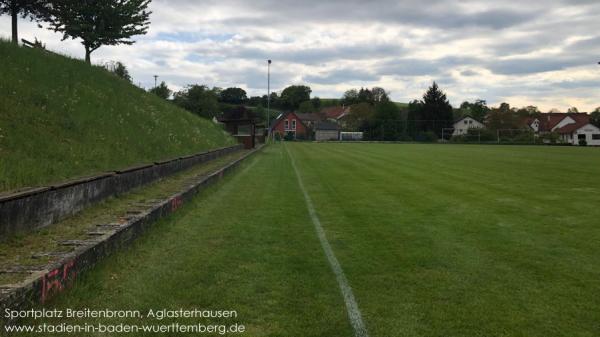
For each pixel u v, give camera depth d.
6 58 14.45
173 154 17.31
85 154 10.84
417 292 5.20
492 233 8.18
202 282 5.41
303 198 12.29
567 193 13.41
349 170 21.06
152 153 15.35
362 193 13.34
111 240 6.10
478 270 6.01
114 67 32.75
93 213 7.80
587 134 86.56
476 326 4.32
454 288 5.33
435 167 22.95
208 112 55.88
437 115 99.62
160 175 12.77
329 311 4.64
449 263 6.31
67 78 16.98
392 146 56.88
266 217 9.53
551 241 7.60
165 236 7.59
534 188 14.55
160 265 6.00
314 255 6.69
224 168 17.19
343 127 111.19
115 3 26.97
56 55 19.97
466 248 7.13
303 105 155.75
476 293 5.18
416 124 96.94
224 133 36.44
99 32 26.59
